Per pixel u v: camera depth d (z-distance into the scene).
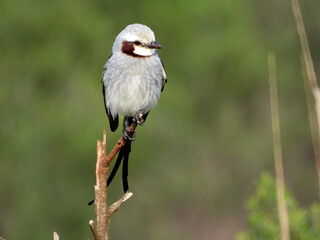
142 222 20.00
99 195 4.91
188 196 20.59
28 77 17.33
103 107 16.75
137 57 7.75
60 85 17.31
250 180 21.00
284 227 5.34
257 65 19.09
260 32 20.86
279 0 21.25
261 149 21.09
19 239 17.31
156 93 7.94
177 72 18.66
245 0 19.64
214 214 21.11
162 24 18.39
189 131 18.77
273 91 5.45
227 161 20.61
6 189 17.17
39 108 17.05
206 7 18.08
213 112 19.66
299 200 22.42
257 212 7.26
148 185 19.53
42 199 17.30
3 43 17.31
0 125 16.98
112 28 18.14
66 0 17.48
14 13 17.06
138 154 17.69
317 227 7.14
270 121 21.05
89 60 17.61
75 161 16.91
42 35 17.38
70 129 16.47
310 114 5.52
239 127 20.30
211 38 18.52
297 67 21.14
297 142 22.25
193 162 19.69
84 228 17.67
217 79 19.08
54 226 17.52
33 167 17.03
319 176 5.46
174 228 20.48
